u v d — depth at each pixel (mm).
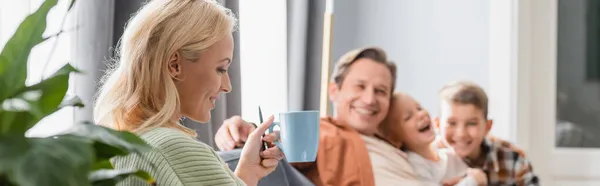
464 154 2557
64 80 791
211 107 1357
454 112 2570
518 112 2842
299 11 2564
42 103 791
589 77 3000
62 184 672
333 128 2443
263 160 1477
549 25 2932
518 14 2818
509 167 2568
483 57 2840
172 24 1295
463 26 2850
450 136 2568
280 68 2590
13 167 667
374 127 2482
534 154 2953
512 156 2582
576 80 3002
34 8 1959
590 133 3002
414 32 2871
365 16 2887
